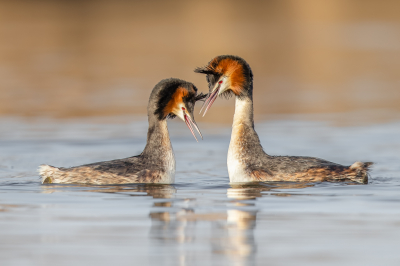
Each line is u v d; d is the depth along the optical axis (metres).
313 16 63.09
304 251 8.03
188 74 34.28
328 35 52.28
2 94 29.56
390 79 33.84
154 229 9.08
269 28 55.78
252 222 9.45
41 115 24.58
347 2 71.94
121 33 53.47
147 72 35.88
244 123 13.43
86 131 21.27
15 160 16.56
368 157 16.70
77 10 68.00
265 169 13.05
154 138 13.21
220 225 9.29
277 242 8.43
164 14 64.88
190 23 58.56
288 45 47.50
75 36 51.94
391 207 10.40
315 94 29.42
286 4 71.06
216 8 68.81
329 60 41.03
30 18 62.34
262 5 70.56
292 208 10.37
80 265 7.53
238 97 13.52
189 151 18.20
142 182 12.84
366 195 11.43
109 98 28.55
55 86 32.06
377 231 8.91
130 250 8.10
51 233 8.87
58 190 12.04
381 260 7.66
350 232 8.87
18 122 23.09
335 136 19.91
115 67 38.12
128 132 21.09
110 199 11.20
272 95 29.23
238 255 7.89
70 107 26.38
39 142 19.33
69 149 18.28
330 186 12.38
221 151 18.16
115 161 13.21
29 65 39.28
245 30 54.59
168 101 13.23
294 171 12.94
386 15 63.06
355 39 50.28
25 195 11.53
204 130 21.70
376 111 24.72
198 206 10.59
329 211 10.13
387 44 47.56
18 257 7.83
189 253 7.98
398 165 15.55
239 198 11.28
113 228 9.16
